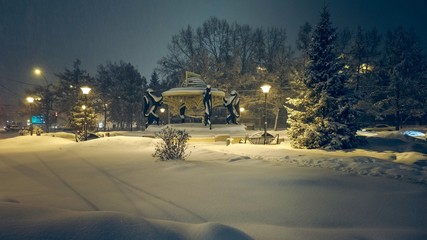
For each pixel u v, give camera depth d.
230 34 60.88
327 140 20.30
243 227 5.00
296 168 10.80
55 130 68.00
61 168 11.63
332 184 8.27
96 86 66.94
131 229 3.58
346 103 20.66
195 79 32.75
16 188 8.12
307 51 22.47
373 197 7.00
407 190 7.72
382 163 12.10
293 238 4.51
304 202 6.57
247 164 11.80
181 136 13.46
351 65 47.66
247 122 59.41
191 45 60.94
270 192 7.41
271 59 55.91
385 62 50.53
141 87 72.00
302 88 22.62
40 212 4.00
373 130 45.69
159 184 8.45
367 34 52.28
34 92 65.44
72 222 3.58
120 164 12.48
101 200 6.79
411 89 45.97
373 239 4.54
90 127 45.59
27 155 16.16
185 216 5.63
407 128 46.34
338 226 5.16
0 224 3.46
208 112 28.53
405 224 5.26
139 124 74.38
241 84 52.75
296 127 21.64
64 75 64.94
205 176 9.42
